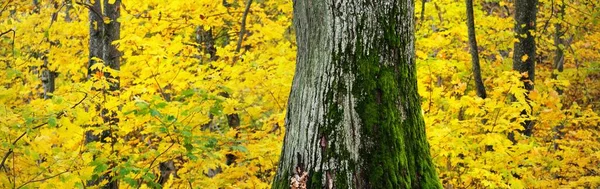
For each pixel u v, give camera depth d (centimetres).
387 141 268
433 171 291
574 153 612
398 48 278
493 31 884
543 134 712
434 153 500
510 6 1281
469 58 766
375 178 264
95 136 538
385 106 270
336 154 266
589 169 685
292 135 283
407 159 276
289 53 729
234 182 490
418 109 292
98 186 459
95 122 456
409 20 285
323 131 269
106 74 548
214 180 461
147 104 372
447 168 543
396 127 273
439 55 631
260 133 523
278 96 576
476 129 520
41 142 357
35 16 679
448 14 924
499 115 536
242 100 574
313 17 277
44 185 379
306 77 279
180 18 684
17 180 381
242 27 692
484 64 866
